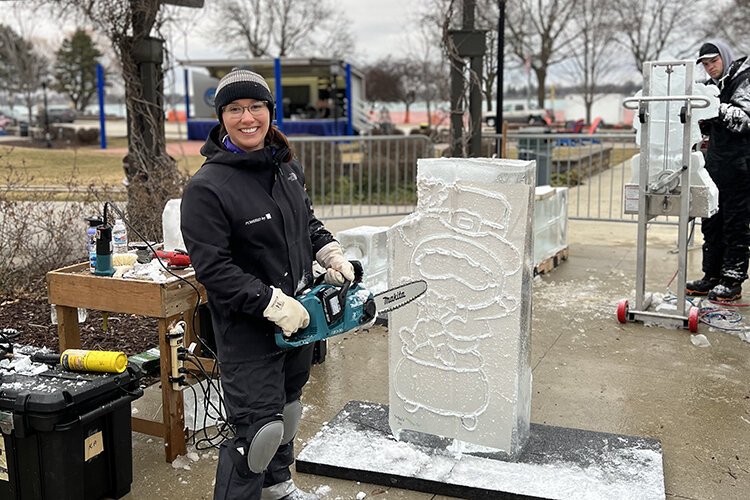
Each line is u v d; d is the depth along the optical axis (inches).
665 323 199.2
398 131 1135.6
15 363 113.7
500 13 374.9
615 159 688.4
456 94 292.5
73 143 1119.6
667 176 190.7
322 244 108.0
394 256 124.0
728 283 217.8
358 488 117.5
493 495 111.3
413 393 125.6
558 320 206.1
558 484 111.7
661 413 144.2
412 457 121.4
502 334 117.2
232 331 95.0
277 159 98.0
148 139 277.7
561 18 1378.0
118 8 275.4
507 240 114.7
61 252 241.1
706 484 116.9
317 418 143.7
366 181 468.4
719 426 138.2
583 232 350.3
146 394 156.0
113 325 198.1
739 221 211.2
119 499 114.0
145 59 274.7
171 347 122.6
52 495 103.2
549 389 157.1
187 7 303.1
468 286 118.6
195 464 125.4
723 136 205.5
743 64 200.1
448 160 117.6
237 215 92.5
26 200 278.5
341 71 955.3
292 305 89.8
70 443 103.3
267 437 94.0
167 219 143.2
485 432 120.7
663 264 277.6
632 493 109.0
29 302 218.7
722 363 171.5
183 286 123.3
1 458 103.7
